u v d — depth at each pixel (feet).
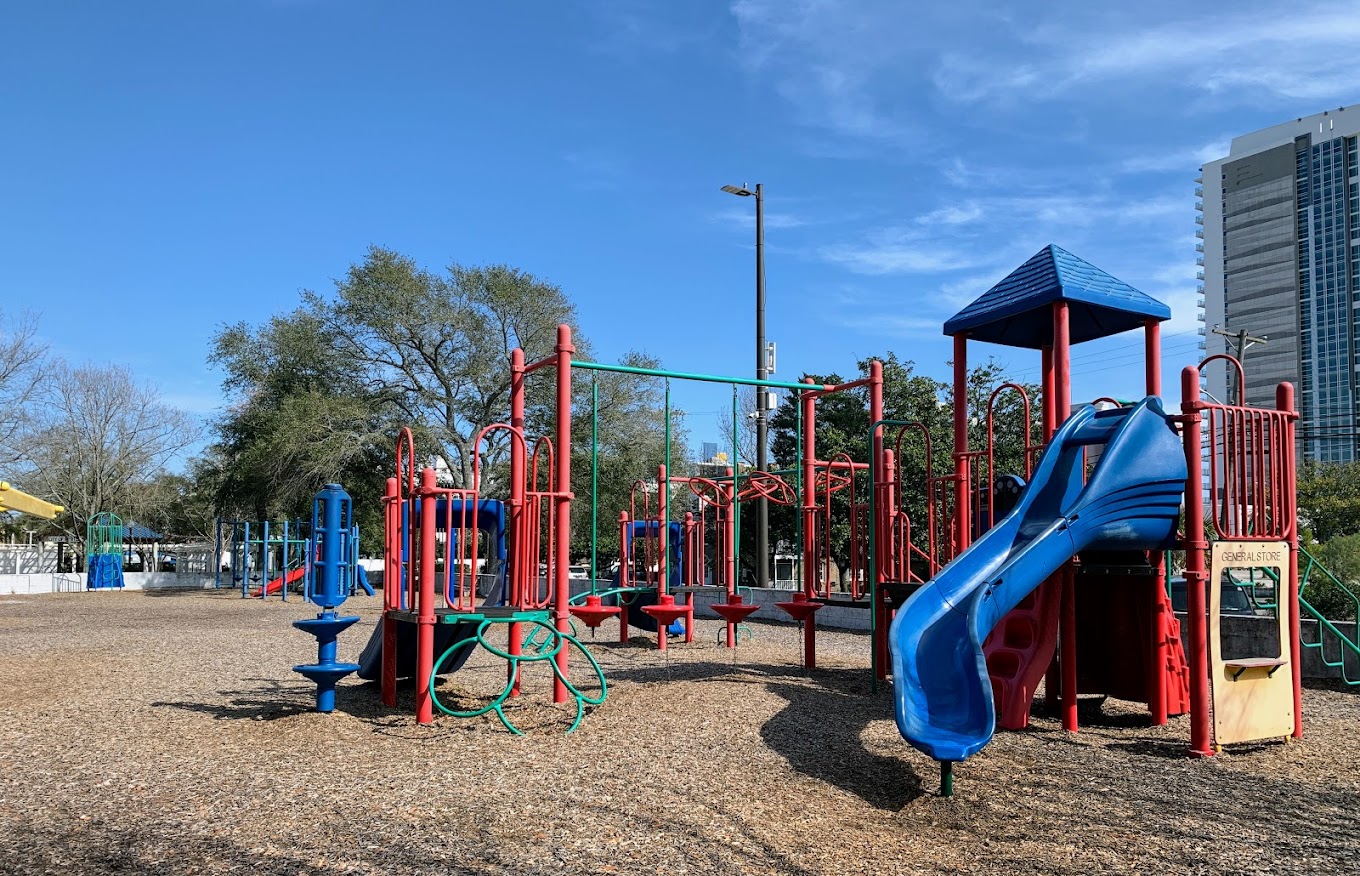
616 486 99.35
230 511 115.44
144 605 79.61
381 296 102.32
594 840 14.39
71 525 152.05
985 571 21.18
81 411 145.07
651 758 19.89
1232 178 309.22
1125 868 13.38
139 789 17.15
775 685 29.84
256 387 111.24
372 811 15.80
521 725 23.48
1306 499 78.64
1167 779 18.53
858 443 77.15
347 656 39.81
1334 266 282.15
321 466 98.37
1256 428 22.50
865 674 32.63
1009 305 27.20
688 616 42.14
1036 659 23.61
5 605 78.64
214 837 14.37
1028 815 15.98
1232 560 21.49
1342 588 33.17
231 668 34.99
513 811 15.87
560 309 104.78
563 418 26.09
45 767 18.86
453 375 106.42
